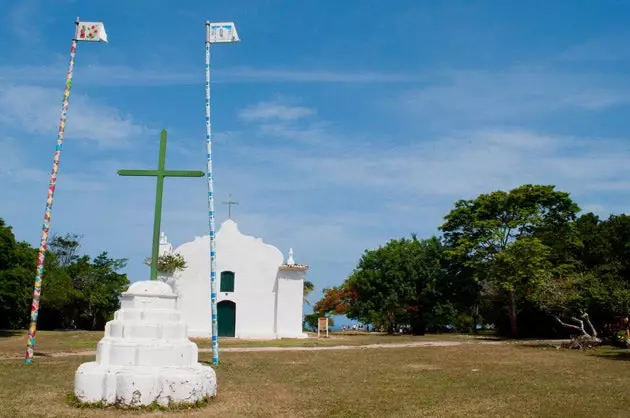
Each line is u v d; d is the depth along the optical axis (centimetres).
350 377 1744
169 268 3959
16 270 3872
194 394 1201
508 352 2677
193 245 4053
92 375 1194
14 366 1872
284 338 3912
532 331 4431
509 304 4338
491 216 4581
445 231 4859
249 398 1323
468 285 5019
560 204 4409
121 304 1362
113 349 1249
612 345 2928
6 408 1154
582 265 4106
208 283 4022
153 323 1287
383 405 1262
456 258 4916
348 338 4081
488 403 1283
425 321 5259
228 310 4006
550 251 4091
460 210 4688
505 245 4369
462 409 1216
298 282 4084
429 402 1299
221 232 4084
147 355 1238
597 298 2920
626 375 1777
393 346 3172
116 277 6450
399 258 5334
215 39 2120
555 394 1403
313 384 1580
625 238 4012
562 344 3148
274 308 4044
